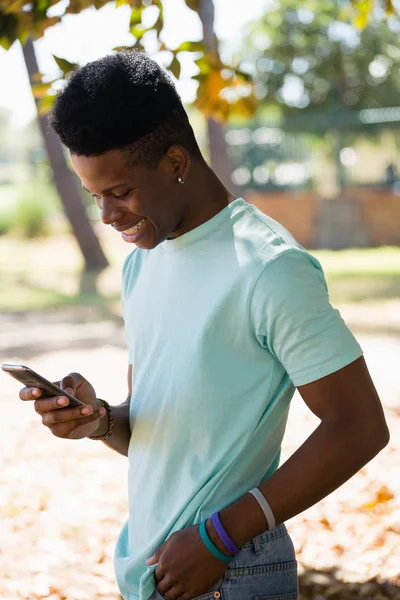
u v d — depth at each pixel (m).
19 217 25.50
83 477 5.89
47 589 4.32
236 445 2.09
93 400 2.33
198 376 2.07
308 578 4.38
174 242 2.16
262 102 28.11
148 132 2.00
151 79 2.03
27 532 5.00
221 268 2.07
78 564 4.61
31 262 20.92
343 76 27.94
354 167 22.67
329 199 22.56
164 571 2.06
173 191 2.08
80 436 2.26
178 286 2.15
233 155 22.73
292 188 22.88
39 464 6.13
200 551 2.03
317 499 2.01
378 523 5.00
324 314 2.00
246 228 2.10
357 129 22.19
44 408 2.06
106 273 18.62
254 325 2.04
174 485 2.15
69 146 2.02
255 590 2.11
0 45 4.26
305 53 28.05
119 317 13.36
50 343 11.26
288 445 6.27
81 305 14.79
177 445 2.13
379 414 2.01
